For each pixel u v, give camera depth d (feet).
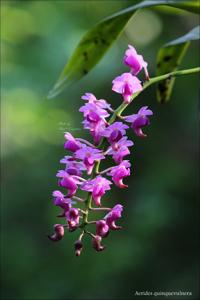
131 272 29.19
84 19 32.14
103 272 29.48
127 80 7.97
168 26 28.76
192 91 27.07
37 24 32.09
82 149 7.72
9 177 36.19
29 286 31.37
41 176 35.32
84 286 29.76
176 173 28.58
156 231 28.89
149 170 29.07
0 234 33.78
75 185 7.85
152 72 26.68
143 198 28.76
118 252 28.99
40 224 34.19
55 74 30.12
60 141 35.65
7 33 32.01
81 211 7.93
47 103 31.37
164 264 28.91
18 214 34.71
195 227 28.68
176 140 28.43
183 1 9.89
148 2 9.95
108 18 9.98
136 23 28.99
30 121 34.81
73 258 30.01
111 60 27.73
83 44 10.35
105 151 8.01
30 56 30.89
